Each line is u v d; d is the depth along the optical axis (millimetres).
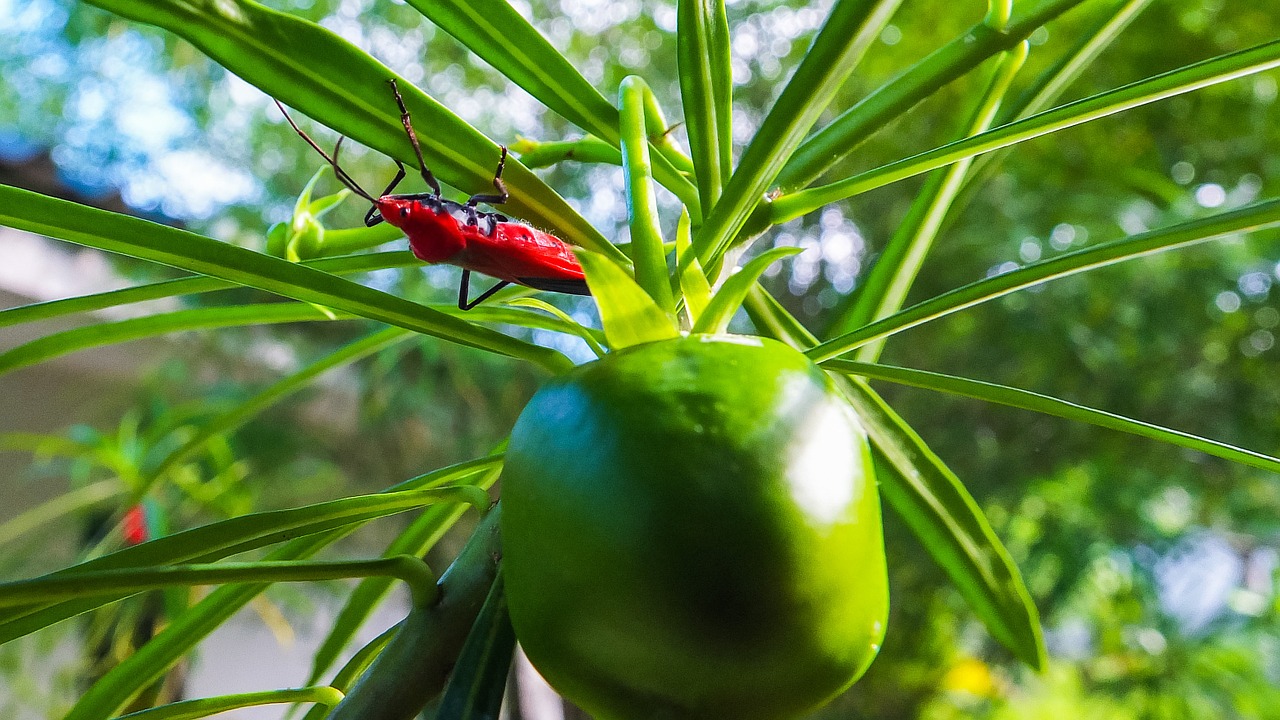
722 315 142
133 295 184
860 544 126
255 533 148
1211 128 923
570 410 127
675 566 119
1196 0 875
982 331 934
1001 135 163
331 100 157
